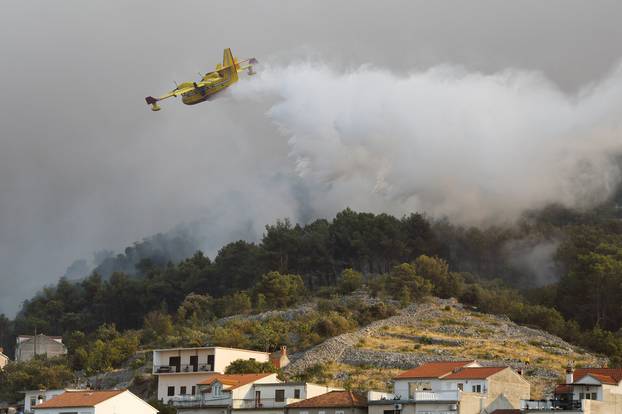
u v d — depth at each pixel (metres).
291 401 149.12
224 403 154.25
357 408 138.12
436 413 131.12
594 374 136.25
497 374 138.25
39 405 150.62
